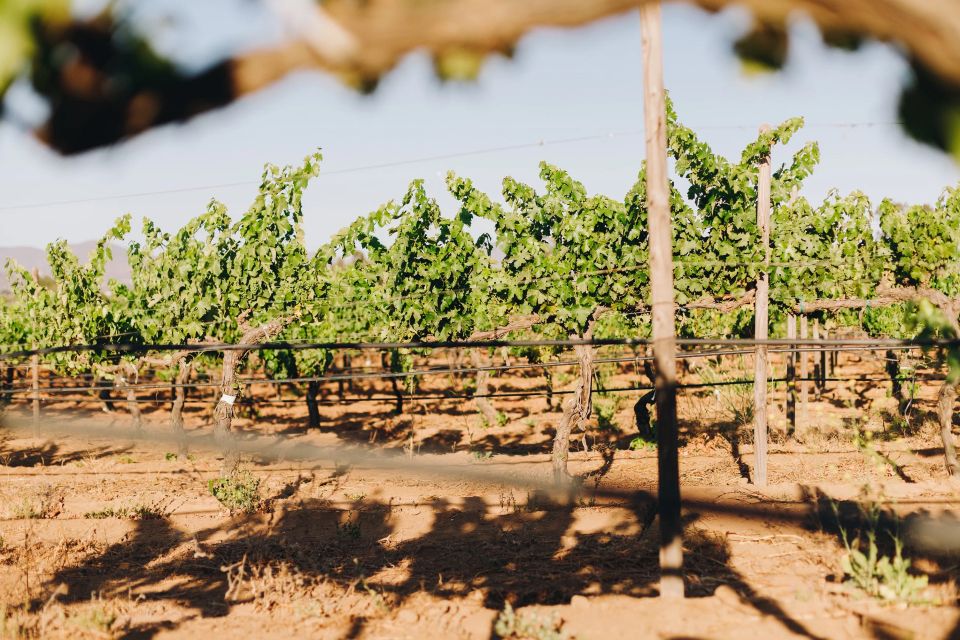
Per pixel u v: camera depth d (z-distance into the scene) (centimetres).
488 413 1510
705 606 558
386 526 872
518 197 1062
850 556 653
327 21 118
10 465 1239
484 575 708
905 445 1132
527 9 121
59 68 112
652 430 1252
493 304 1094
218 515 934
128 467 1201
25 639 589
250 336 1204
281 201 1192
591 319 1047
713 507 845
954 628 493
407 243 1130
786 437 1208
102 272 1438
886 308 1462
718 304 1020
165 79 116
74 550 820
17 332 1614
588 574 689
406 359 1255
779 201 1073
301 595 673
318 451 1188
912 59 133
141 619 631
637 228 1017
